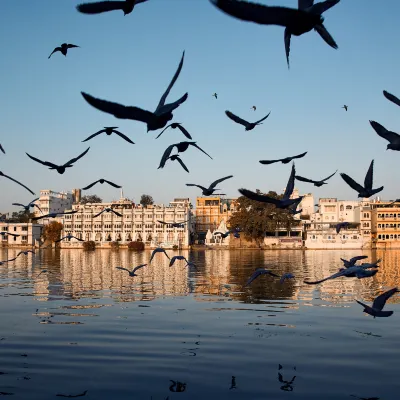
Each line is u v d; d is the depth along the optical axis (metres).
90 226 146.38
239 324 18.70
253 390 11.51
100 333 17.20
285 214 118.69
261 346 15.40
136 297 26.42
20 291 29.42
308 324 18.64
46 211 146.50
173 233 141.75
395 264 57.88
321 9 3.54
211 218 155.25
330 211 139.00
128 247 129.88
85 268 50.97
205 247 134.88
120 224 145.38
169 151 7.57
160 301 24.81
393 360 13.80
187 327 18.14
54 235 136.62
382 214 130.88
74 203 156.00
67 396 11.16
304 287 30.66
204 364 13.48
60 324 18.83
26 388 11.67
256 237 129.12
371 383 11.95
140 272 44.53
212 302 24.34
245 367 13.24
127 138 7.47
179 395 11.18
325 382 12.02
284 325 18.47
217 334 17.03
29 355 14.46
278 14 3.33
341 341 15.99
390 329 17.69
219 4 3.08
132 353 14.62
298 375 12.55
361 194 8.10
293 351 14.77
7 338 16.52
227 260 70.25
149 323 18.95
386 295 7.12
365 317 20.02
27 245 137.88
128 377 12.45
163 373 12.77
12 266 54.84
